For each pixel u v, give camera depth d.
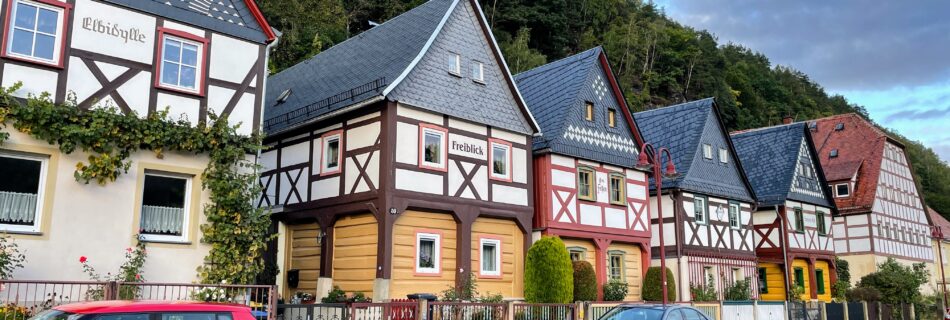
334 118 19.55
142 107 13.60
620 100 25.56
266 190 21.58
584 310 17.02
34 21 12.75
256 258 15.22
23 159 12.45
